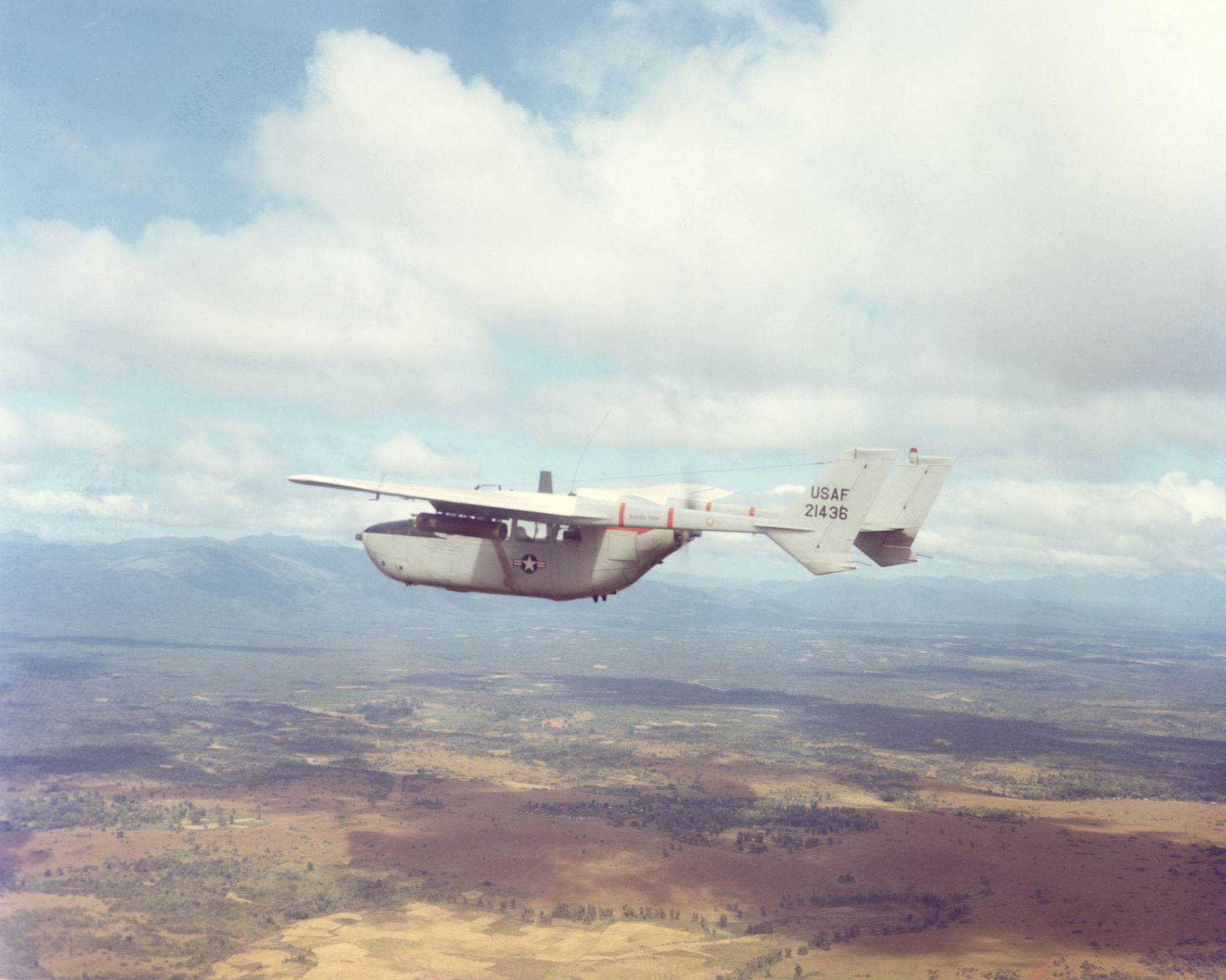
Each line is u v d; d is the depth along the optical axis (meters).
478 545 33.56
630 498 32.47
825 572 31.64
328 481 34.47
